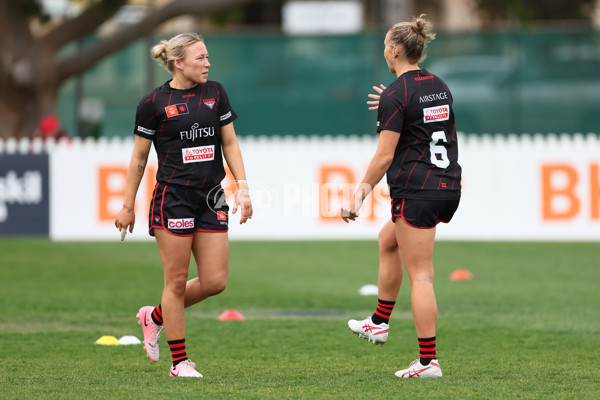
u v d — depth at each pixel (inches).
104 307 1341.0
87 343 1067.3
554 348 1024.2
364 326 905.5
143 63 3038.9
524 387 810.2
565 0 4488.2
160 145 844.0
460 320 1224.2
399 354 997.2
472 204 2325.3
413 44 851.4
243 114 3009.4
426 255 842.8
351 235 2329.0
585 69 2992.1
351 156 2317.9
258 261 1913.1
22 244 2251.5
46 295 1459.2
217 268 850.8
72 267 1828.2
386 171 855.7
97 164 2330.2
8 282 1610.5
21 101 2982.3
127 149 2332.7
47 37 2979.8
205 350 1021.2
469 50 3024.1
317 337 1105.4
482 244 2219.5
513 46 3006.9
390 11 3503.9
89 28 2997.0
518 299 1406.3
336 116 2994.6
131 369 909.8
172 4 2952.8
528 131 3014.3
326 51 2992.1
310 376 869.8
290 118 3002.0
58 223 2331.4
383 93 845.2
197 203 842.8
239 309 1330.0
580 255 1985.7
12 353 1002.1
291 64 2999.5
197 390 800.9
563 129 3002.0
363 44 2979.8
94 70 3038.9
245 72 3006.9
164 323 863.7
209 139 842.2
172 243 841.5
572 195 2290.8
